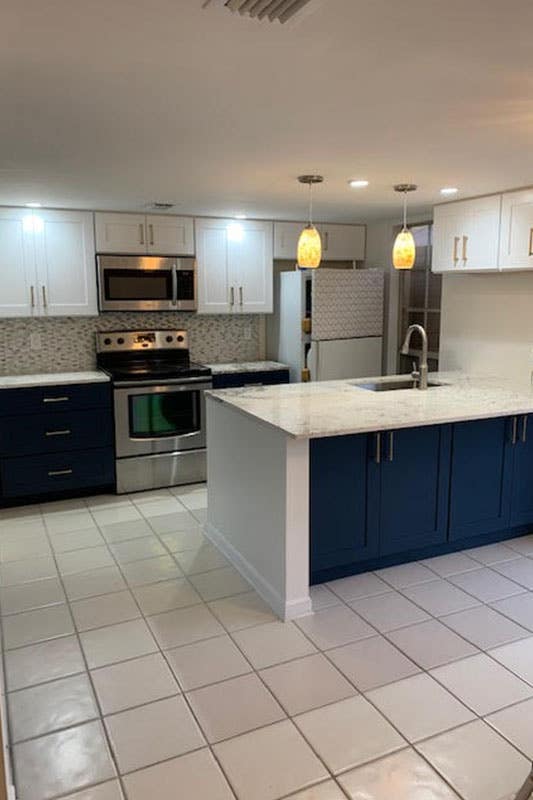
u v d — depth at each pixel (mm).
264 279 5215
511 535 3611
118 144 2635
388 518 3102
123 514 4117
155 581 3104
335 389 3729
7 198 3973
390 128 2402
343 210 4625
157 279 4762
